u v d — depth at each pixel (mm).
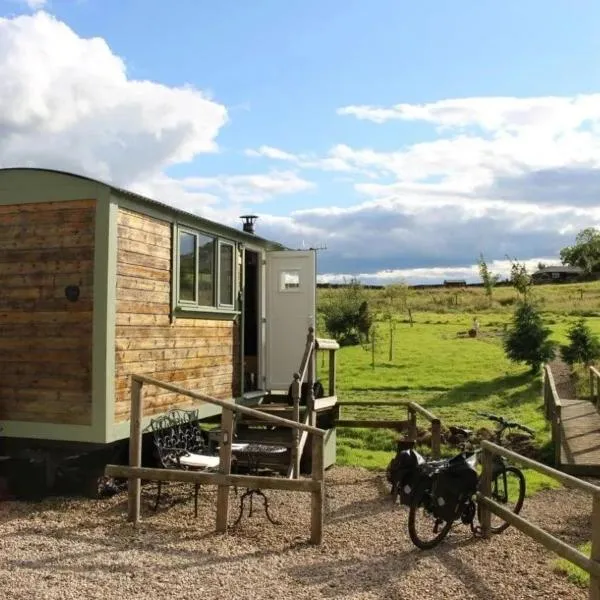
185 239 9242
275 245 12094
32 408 7859
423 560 6020
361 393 17875
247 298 11945
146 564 5727
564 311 38750
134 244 8094
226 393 10359
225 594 5109
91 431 7578
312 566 5809
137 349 8141
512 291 54938
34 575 5422
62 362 7758
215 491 8398
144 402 8281
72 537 6457
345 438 12594
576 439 11641
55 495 8047
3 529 6695
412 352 25031
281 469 9211
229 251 10562
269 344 11742
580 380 18359
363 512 7719
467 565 5914
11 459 8125
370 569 5758
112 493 8148
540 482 9320
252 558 5973
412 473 6410
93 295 7617
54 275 7820
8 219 8039
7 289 8023
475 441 12000
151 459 8781
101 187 7621
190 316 9359
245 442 9789
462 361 22797
